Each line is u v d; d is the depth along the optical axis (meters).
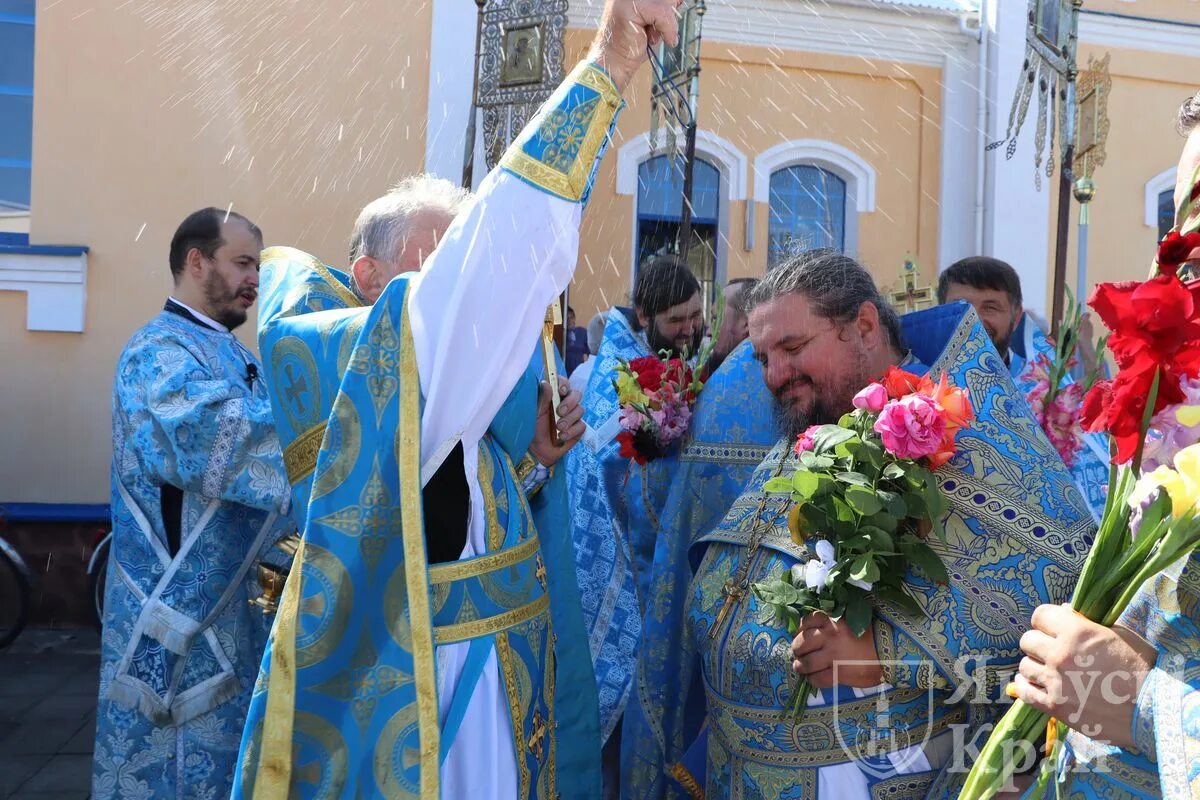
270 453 2.70
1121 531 1.46
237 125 6.18
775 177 7.73
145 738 2.80
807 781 1.84
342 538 1.66
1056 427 2.80
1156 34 8.09
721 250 7.51
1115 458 1.41
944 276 3.27
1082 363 3.61
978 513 1.76
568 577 2.22
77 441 6.25
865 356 1.93
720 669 1.97
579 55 6.35
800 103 7.63
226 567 2.82
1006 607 1.71
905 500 1.72
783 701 1.86
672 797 2.57
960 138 7.87
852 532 1.74
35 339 6.20
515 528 1.90
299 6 6.17
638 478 3.23
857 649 1.75
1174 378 1.33
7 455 6.21
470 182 4.98
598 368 3.65
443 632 1.74
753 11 7.48
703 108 7.50
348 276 2.19
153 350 2.90
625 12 1.70
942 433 1.70
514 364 1.72
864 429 1.77
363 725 1.65
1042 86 4.73
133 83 6.14
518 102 4.87
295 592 1.66
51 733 4.40
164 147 6.17
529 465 2.17
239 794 1.65
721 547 2.11
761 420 2.75
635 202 7.14
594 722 2.18
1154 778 1.42
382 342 1.70
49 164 6.14
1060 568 1.72
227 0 6.12
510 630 1.82
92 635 5.89
